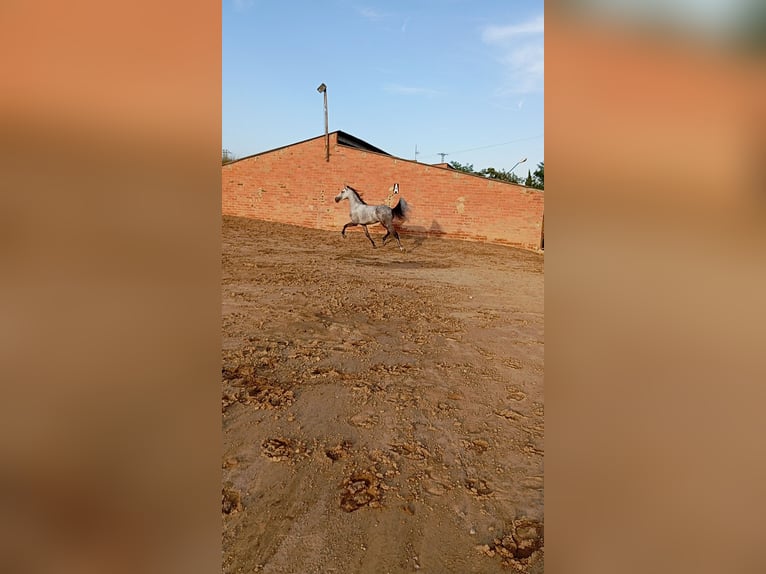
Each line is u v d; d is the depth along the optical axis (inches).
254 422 97.7
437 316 200.5
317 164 536.4
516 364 142.5
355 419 101.4
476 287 273.6
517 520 70.8
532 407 111.2
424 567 60.8
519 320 200.1
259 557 61.1
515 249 471.5
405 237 509.4
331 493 75.5
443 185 506.0
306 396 111.8
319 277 279.4
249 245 403.2
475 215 500.1
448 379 127.6
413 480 80.2
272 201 553.0
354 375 126.9
